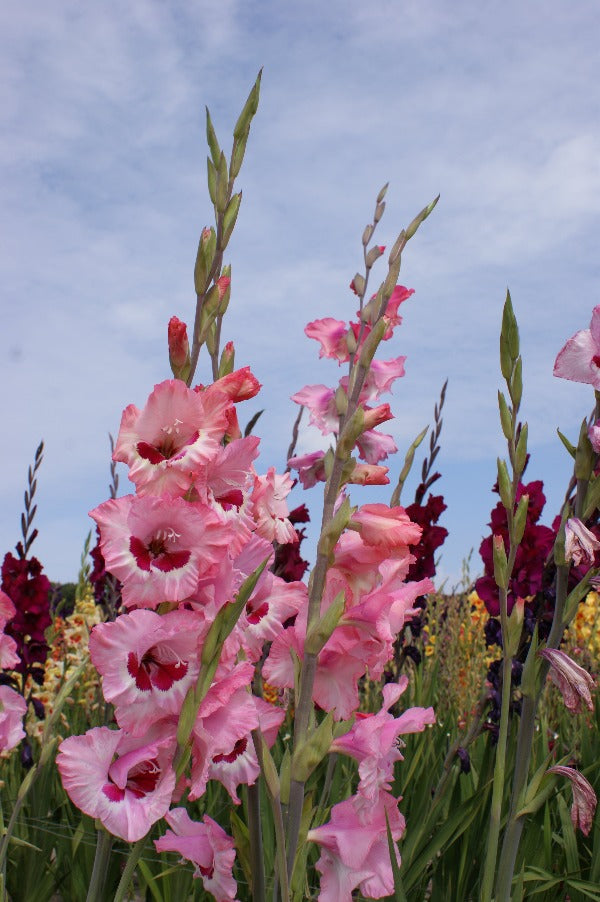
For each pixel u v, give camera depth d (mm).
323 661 1251
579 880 1622
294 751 1128
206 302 1038
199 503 949
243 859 1261
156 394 953
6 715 1312
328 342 1751
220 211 1061
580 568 1745
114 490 2787
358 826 1187
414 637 2619
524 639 1823
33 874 1771
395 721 1219
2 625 1299
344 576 1245
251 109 1093
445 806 1962
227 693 972
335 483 1189
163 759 953
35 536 2537
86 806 902
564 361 1379
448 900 1671
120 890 905
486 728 1869
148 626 929
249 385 993
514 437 1407
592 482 1385
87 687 3250
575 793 1338
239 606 917
